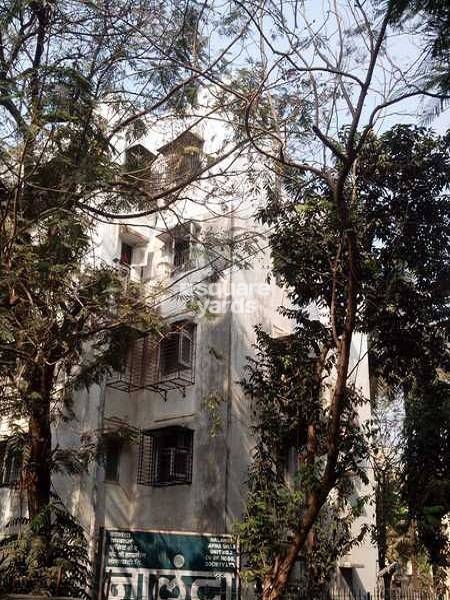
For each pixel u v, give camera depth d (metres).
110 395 16.02
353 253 7.89
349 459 11.34
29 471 10.41
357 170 10.84
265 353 13.39
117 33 9.33
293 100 9.36
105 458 14.76
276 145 9.67
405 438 12.31
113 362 11.50
